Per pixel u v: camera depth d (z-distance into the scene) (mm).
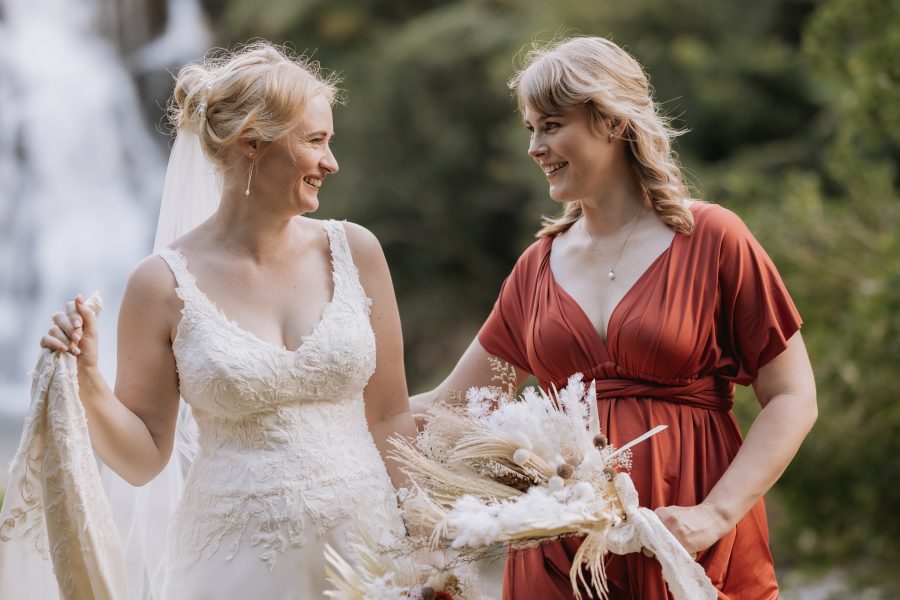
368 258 3232
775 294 2926
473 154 19156
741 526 2926
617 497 2695
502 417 2695
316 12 20250
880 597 7707
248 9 20406
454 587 2797
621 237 3014
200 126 3029
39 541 2988
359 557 2805
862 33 8219
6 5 19953
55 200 19359
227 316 3043
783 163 15570
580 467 2662
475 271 19422
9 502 2928
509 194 18953
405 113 19250
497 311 3279
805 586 8352
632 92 2957
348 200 19188
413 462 2912
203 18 21000
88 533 2924
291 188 3029
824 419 7547
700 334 2904
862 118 8047
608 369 2947
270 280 3107
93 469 2943
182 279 3047
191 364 2992
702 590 2646
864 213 8359
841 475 7551
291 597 2936
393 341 3252
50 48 20141
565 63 2922
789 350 2924
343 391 3088
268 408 3002
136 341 3055
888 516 7547
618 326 2916
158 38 20859
